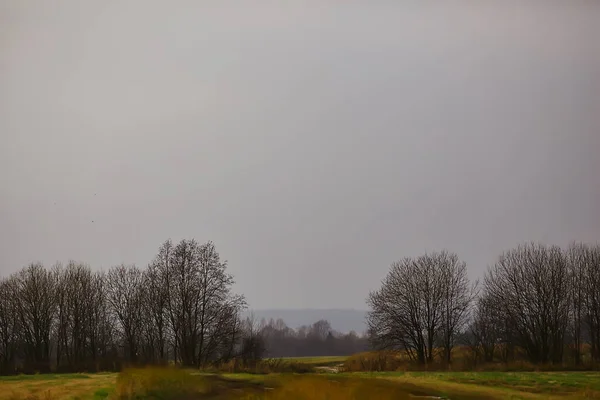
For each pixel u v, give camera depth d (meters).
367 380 37.56
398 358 76.69
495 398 31.91
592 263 72.50
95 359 77.38
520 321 71.94
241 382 41.50
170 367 48.72
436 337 75.00
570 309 71.81
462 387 36.38
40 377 51.69
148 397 33.66
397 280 76.12
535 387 37.50
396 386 34.78
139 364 64.44
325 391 30.38
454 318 75.00
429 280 75.19
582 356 71.44
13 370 73.31
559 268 72.06
